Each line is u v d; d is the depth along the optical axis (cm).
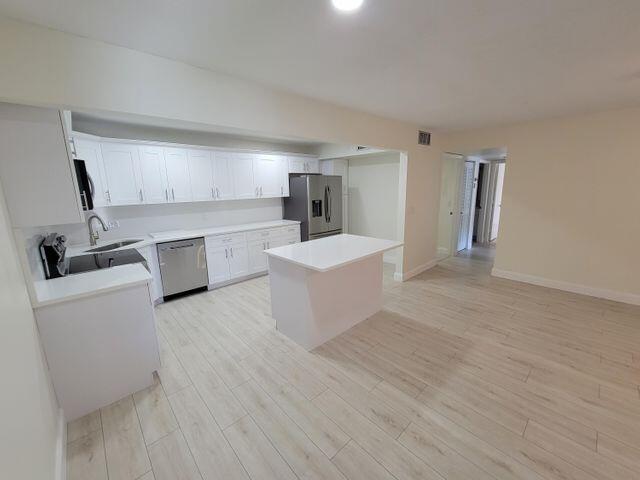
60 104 153
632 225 336
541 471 148
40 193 164
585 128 349
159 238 370
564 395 201
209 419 186
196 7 131
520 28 152
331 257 253
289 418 186
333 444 167
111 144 332
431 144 445
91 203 274
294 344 272
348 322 297
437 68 204
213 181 427
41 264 217
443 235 596
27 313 147
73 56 154
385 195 546
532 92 258
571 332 283
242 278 461
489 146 427
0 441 82
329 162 565
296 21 144
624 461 153
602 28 152
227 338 284
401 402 197
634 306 339
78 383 187
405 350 258
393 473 149
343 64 196
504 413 186
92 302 187
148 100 180
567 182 371
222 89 211
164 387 216
